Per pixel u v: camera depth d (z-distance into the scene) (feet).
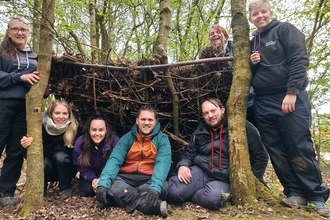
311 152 8.42
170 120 11.39
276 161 8.92
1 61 9.87
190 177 9.32
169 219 8.04
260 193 8.81
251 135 9.63
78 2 20.71
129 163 9.80
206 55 10.65
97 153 10.23
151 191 8.36
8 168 9.94
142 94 10.67
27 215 8.14
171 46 22.94
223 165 9.50
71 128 10.44
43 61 9.52
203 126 10.15
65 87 10.41
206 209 8.84
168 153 9.50
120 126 11.62
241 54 9.51
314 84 18.11
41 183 8.85
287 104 8.31
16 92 9.62
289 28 8.64
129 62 10.41
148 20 24.98
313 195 8.43
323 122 17.60
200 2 22.30
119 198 8.62
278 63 8.75
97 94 10.78
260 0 9.03
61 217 8.04
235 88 9.39
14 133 9.91
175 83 10.73
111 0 23.25
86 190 10.25
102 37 23.45
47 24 9.55
